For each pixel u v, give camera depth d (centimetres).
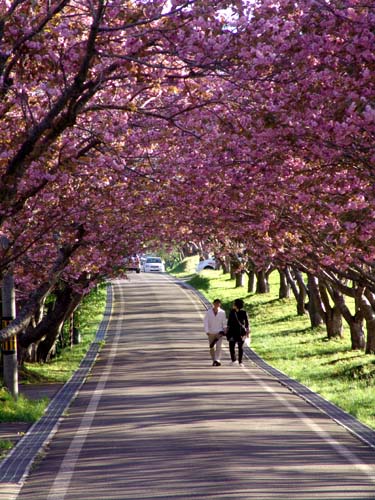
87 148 2383
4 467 1905
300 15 1917
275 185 2808
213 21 1805
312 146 2167
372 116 1889
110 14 1897
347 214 2502
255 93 2098
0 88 1931
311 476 1750
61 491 1653
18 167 1850
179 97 2366
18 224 2798
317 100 2003
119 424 2530
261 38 1827
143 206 3269
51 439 2302
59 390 3528
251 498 1543
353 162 2289
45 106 2333
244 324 4572
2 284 3103
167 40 1845
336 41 1914
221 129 2367
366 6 1866
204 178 2933
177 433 2322
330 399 3153
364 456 1991
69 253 2958
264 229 3259
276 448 2083
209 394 3253
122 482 1712
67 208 2770
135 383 3728
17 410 2728
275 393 3319
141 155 2911
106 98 2486
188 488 1634
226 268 13800
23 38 1816
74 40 2123
